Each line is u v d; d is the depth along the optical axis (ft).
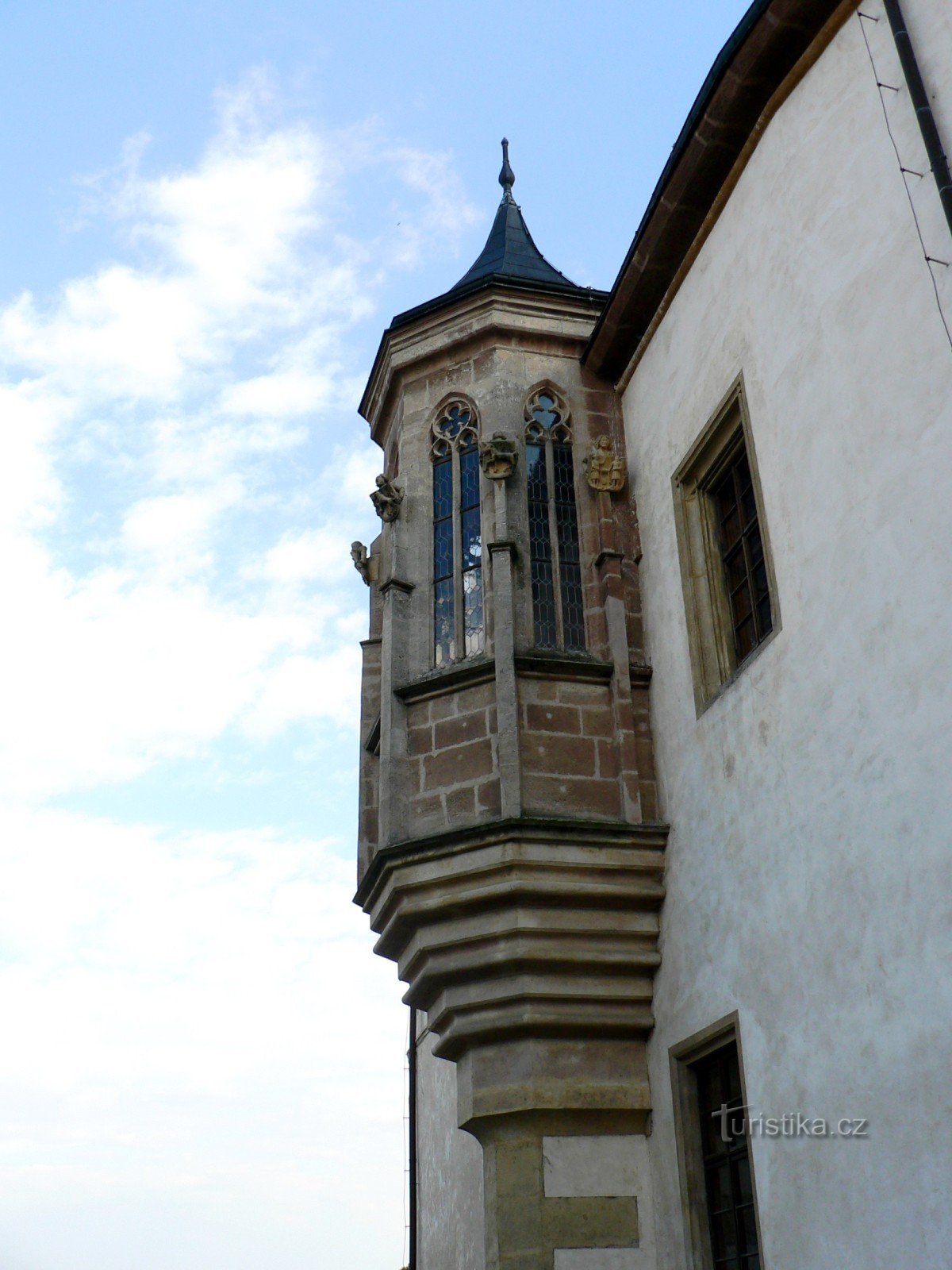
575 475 44.42
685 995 34.81
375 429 50.14
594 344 44.91
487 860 36.40
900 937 25.38
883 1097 25.25
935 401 26.35
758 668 32.48
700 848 35.04
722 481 38.68
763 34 33.65
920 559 26.16
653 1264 35.06
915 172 28.17
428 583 43.34
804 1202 27.53
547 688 39.78
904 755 25.93
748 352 35.14
